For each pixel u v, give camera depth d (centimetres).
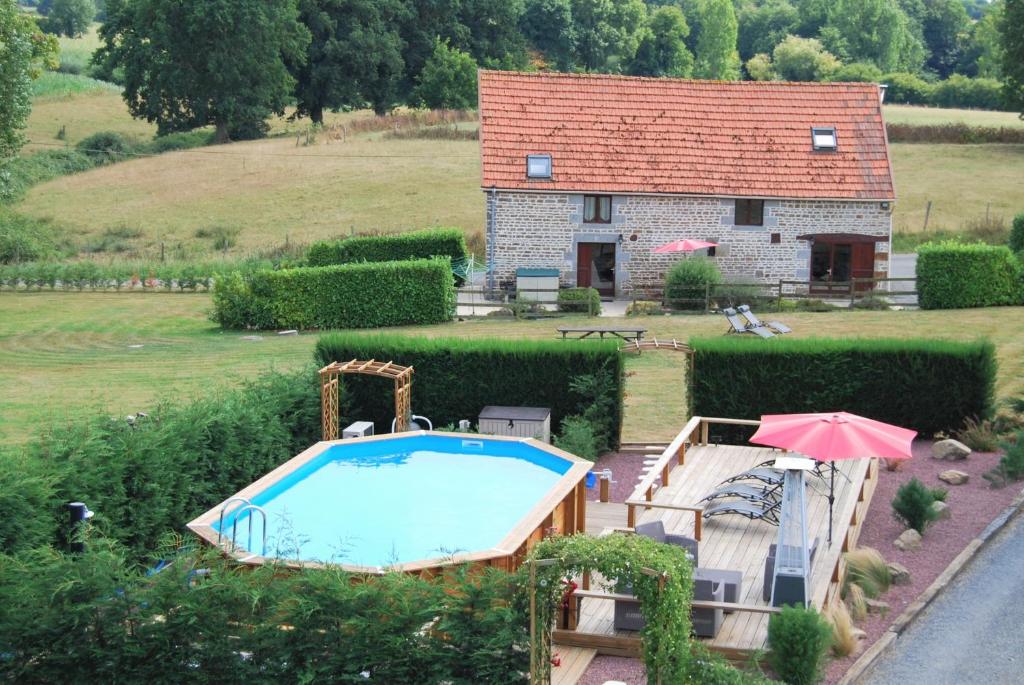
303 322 3647
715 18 13325
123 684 1251
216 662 1250
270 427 2020
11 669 1257
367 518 1780
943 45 15712
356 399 2367
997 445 2186
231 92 8262
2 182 4809
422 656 1221
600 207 3962
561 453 2003
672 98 4191
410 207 6331
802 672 1269
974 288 3609
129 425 1731
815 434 1504
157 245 5953
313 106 9194
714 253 3978
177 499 1736
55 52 4728
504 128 4034
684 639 1193
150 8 8056
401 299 3656
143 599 1252
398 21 9612
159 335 3575
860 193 3938
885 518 1869
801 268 3988
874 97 4209
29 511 1429
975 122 8600
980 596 1572
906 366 2270
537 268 3962
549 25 11112
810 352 2266
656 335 3241
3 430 2248
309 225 6162
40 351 3300
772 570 1459
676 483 1947
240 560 1409
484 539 1705
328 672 1229
